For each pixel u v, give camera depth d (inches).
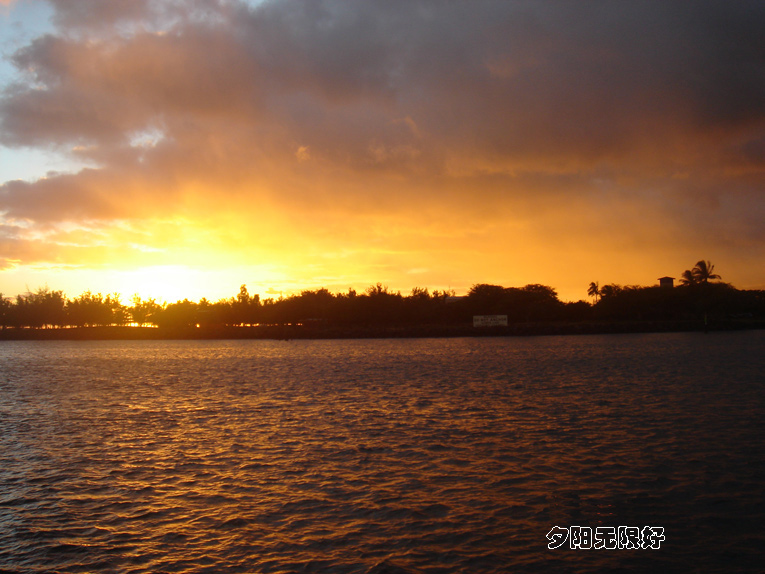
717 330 5940.0
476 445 919.0
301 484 721.0
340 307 7529.5
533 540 544.1
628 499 647.8
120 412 1334.9
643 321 6850.4
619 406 1272.1
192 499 669.3
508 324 6791.3
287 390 1760.6
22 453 901.2
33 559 512.4
